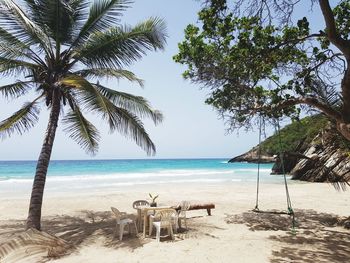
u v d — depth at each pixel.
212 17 8.27
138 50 10.75
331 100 9.58
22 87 11.62
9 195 21.95
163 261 6.91
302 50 9.59
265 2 7.86
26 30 9.79
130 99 12.17
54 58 10.57
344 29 9.45
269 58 9.45
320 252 7.54
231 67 10.35
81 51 10.66
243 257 7.17
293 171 35.56
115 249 7.79
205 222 11.00
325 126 11.69
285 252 7.52
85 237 8.91
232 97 10.84
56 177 39.06
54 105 10.38
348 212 13.02
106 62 10.86
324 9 6.68
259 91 10.59
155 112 12.66
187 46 10.62
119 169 61.22
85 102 11.09
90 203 16.16
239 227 10.23
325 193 20.36
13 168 66.31
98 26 10.63
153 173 48.03
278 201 16.45
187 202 10.22
